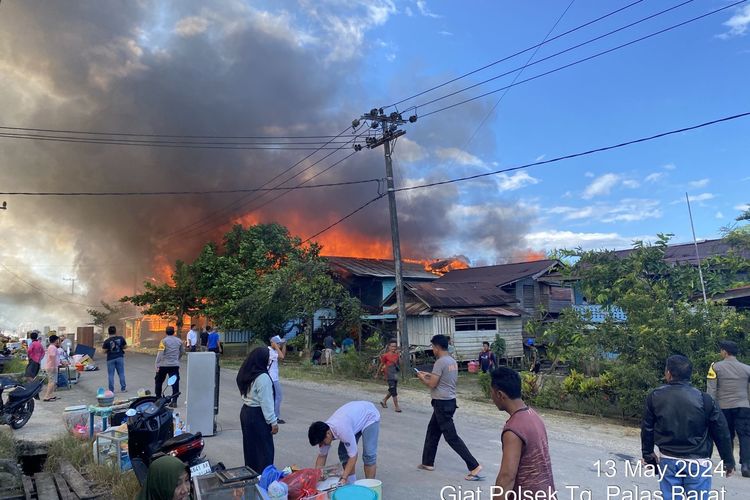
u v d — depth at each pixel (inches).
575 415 444.1
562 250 530.0
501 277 1133.7
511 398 115.4
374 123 763.4
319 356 968.9
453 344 898.7
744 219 547.2
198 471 189.5
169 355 431.2
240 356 1131.9
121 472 232.2
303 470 179.2
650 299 432.8
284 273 990.4
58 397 493.7
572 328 493.7
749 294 498.9
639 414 406.3
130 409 227.8
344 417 198.5
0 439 256.1
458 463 274.1
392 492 225.5
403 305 717.3
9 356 707.4
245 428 207.5
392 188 754.2
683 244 830.5
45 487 217.5
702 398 145.8
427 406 475.8
